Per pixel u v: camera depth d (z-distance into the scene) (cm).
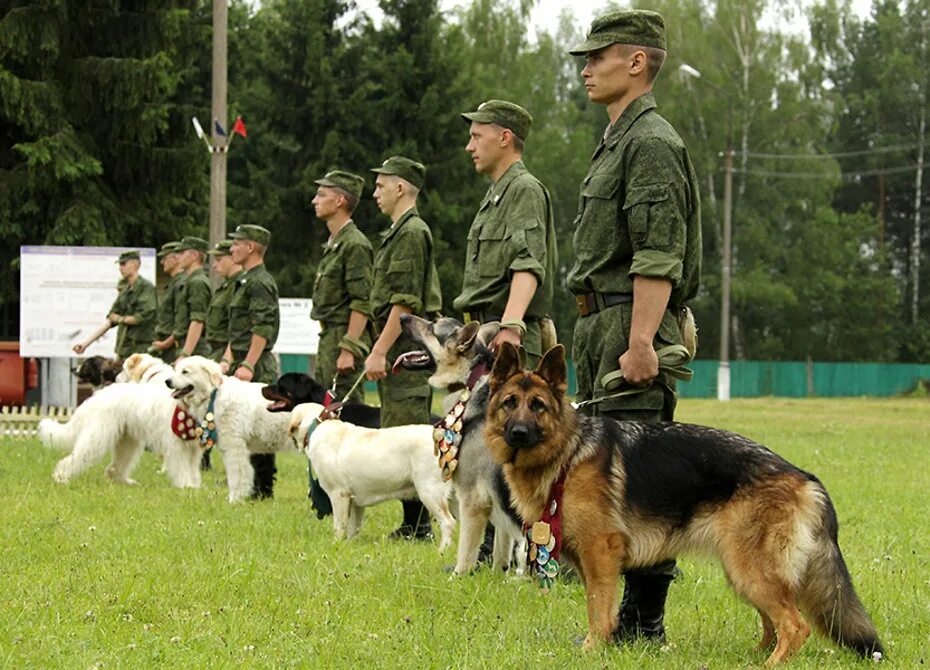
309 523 944
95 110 2677
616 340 575
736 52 4862
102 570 697
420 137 3678
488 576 712
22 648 522
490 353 727
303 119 3700
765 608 505
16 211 2580
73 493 1094
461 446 718
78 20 2639
